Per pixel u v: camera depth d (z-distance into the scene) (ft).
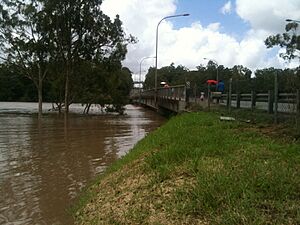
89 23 138.51
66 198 40.19
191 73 314.35
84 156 68.08
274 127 49.85
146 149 47.06
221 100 104.99
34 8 144.25
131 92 387.14
